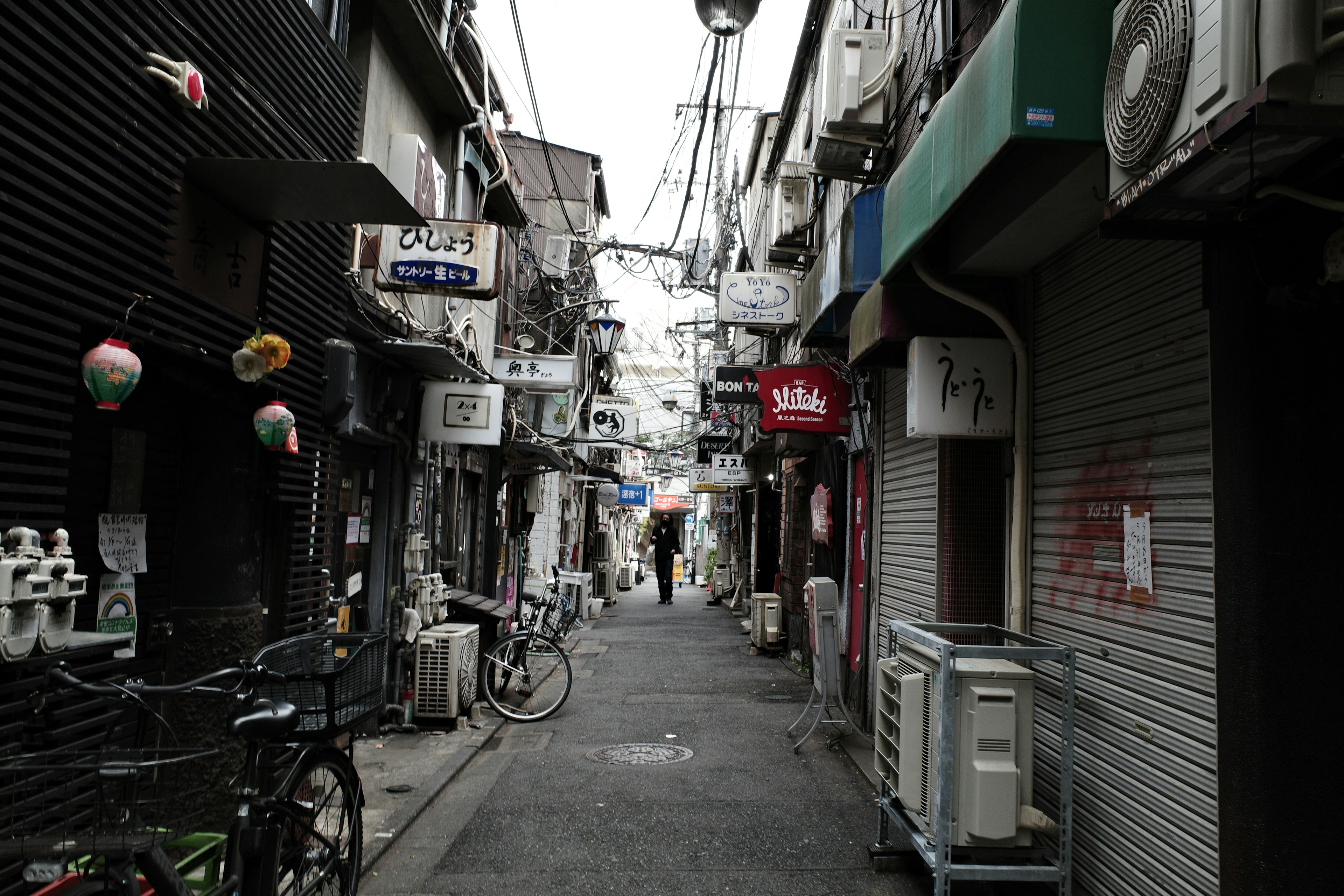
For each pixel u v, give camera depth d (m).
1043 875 3.76
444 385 8.11
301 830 3.30
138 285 3.36
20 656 2.54
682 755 6.93
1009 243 4.44
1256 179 2.46
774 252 10.61
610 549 28.88
